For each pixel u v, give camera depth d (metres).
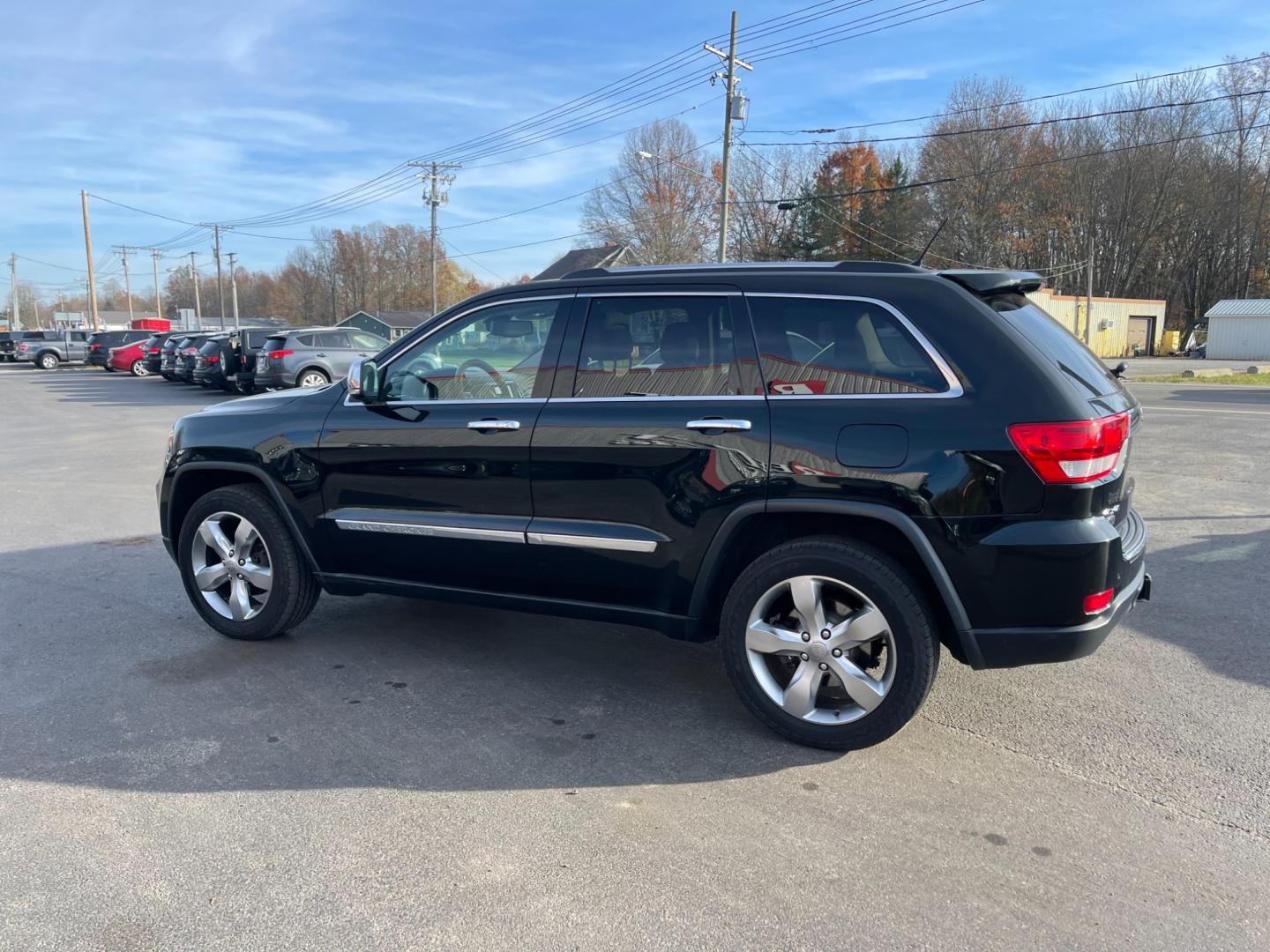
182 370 26.20
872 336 3.25
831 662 3.30
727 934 2.37
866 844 2.79
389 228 99.12
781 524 3.43
